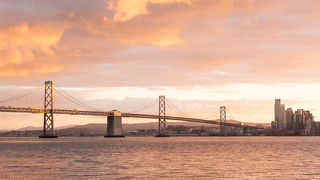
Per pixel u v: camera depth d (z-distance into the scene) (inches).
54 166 2854.3
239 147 5812.0
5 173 2463.1
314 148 5585.6
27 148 5506.9
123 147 5753.0
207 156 3814.0
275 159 3464.6
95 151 4694.9
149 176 2315.5
